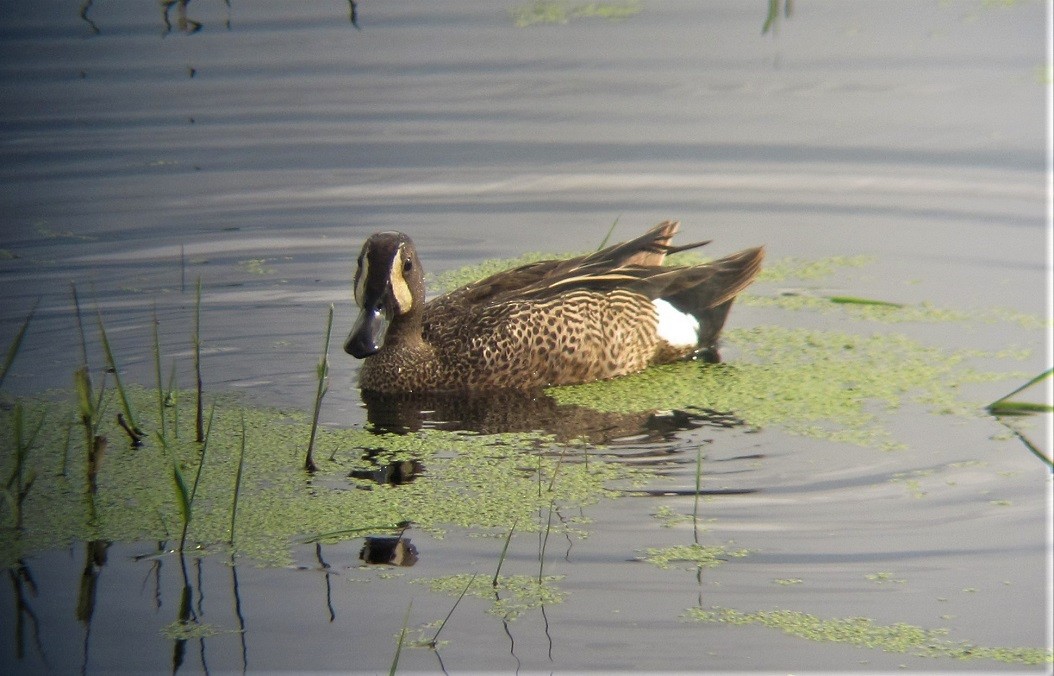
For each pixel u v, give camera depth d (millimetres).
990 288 14992
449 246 16109
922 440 11281
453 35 22453
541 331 12797
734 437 11445
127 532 9719
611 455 11086
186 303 14484
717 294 13789
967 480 10461
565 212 16953
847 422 11711
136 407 12039
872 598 8711
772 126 19156
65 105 19375
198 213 16656
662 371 13289
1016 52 21125
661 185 17625
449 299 13484
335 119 19266
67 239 15836
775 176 17812
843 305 14695
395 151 18484
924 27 22484
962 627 8375
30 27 22266
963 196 17125
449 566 9211
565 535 9625
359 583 8984
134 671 7988
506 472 10758
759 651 8141
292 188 17359
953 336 13773
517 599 8758
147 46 21469
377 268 12422
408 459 11039
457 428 11766
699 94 20109
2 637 8336
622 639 8281
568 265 13906
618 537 9578
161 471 10773
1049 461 10805
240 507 10117
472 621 8508
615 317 13164
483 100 19922
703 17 23281
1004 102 19438
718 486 10422
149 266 15305
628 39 22281
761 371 13055
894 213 16844
